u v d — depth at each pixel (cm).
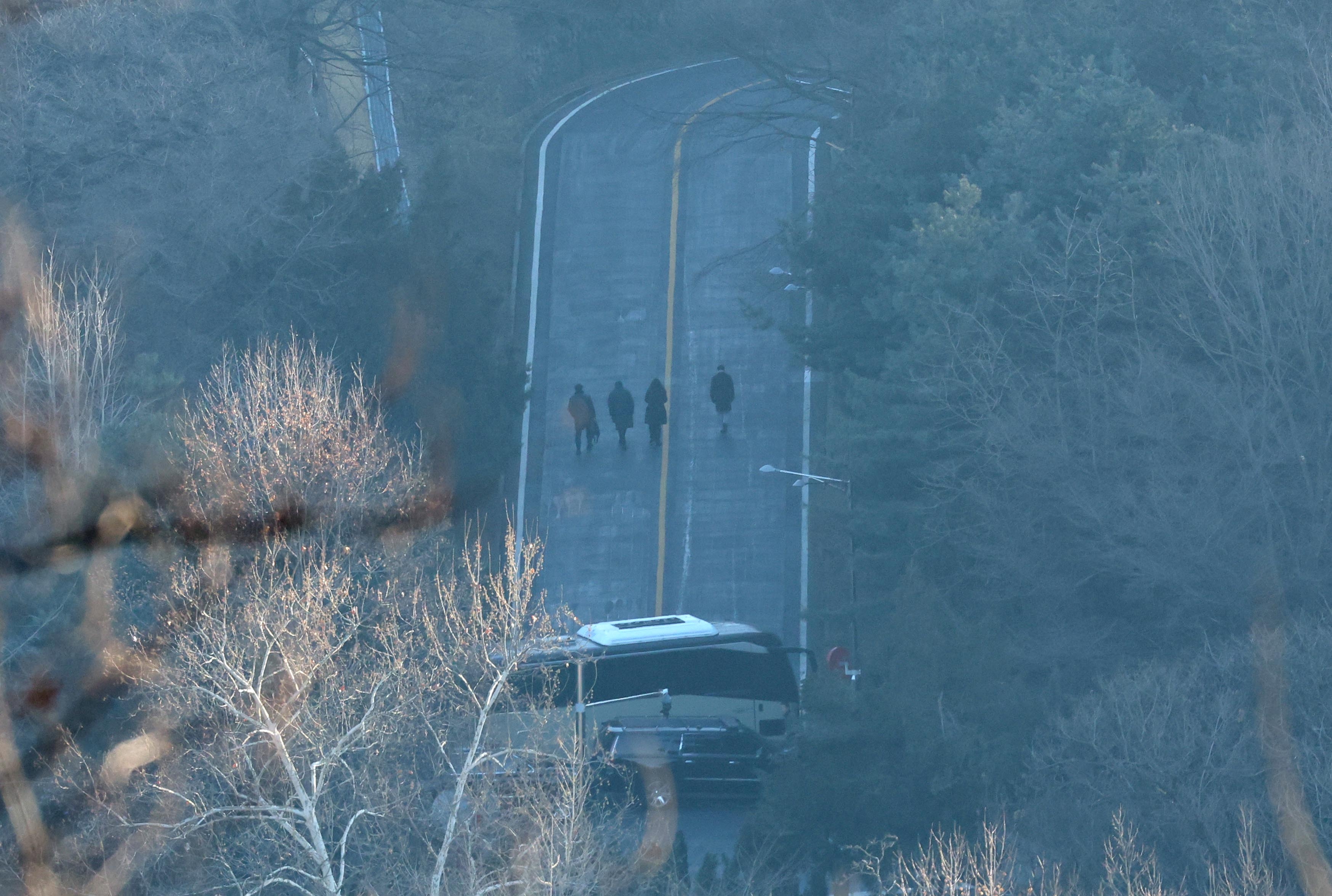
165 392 8106
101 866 5525
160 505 6475
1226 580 7650
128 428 6769
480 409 11388
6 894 5394
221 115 10912
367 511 6825
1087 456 8375
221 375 9038
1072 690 8162
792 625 10938
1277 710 6438
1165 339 8675
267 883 5241
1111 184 9044
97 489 6488
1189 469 7881
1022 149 9856
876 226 11269
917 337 9056
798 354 11706
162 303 10038
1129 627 8200
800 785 7056
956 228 9100
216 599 5978
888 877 6656
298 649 5641
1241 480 7688
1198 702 6506
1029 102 10744
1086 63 10131
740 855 6894
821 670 7400
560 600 11206
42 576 6294
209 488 6481
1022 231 9188
